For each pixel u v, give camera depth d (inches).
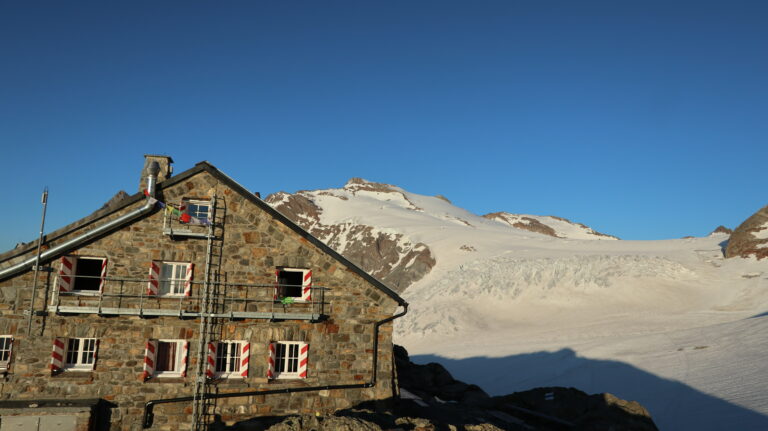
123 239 728.3
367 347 775.7
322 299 770.2
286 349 763.4
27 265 688.4
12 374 670.5
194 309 727.7
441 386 1080.8
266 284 753.0
